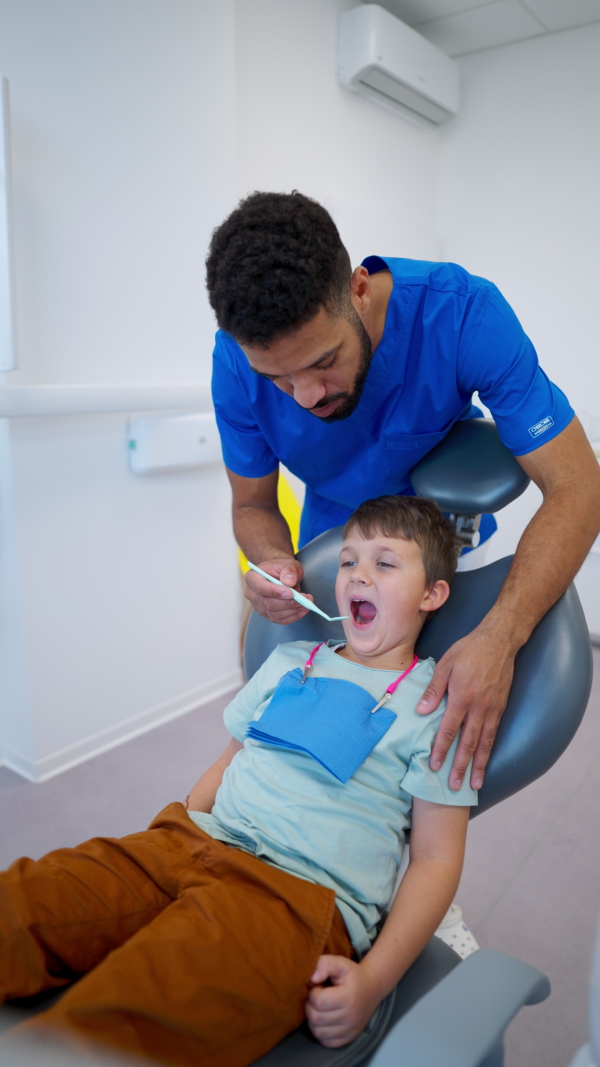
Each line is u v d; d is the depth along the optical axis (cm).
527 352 102
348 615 101
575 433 101
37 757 193
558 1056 115
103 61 178
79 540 194
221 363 115
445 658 87
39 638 188
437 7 262
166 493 215
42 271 174
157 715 225
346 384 91
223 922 71
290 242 77
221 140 212
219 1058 66
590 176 277
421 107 284
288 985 70
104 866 81
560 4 255
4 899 73
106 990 62
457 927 114
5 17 158
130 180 190
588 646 87
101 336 190
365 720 91
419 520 100
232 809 90
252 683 105
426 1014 53
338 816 85
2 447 176
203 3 199
